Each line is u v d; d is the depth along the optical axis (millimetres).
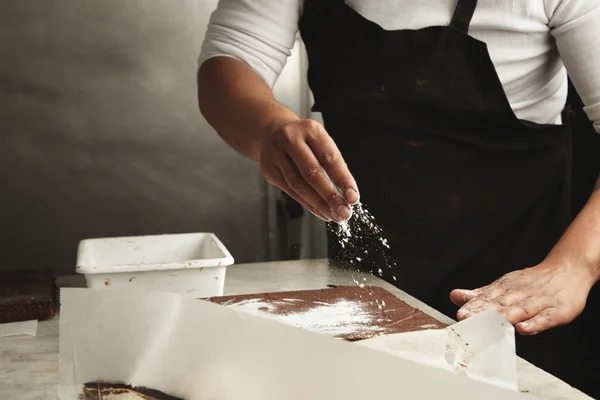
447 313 1284
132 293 800
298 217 2164
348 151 1334
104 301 803
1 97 1987
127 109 2059
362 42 1262
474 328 845
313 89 1375
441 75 1228
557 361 1279
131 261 1290
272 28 1253
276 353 726
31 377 859
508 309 922
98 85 2031
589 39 1147
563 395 786
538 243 1309
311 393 704
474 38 1200
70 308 804
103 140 2059
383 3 1239
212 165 2125
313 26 1320
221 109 1152
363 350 685
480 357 798
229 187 2143
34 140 2023
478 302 941
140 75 2049
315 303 1032
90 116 2043
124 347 794
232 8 1270
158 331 788
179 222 2137
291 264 1384
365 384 681
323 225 2180
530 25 1192
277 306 1015
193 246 1317
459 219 1288
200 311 774
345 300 1046
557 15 1175
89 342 800
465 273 1298
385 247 1307
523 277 1000
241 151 1128
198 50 2066
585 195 1651
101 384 792
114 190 2088
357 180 1331
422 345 846
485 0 1188
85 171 2062
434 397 652
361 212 1318
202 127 2104
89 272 1027
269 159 988
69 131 2037
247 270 1347
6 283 1158
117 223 2105
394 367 670
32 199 2045
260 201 2166
